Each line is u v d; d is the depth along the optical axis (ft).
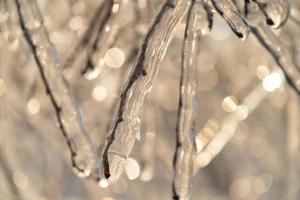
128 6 3.91
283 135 8.12
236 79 8.74
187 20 3.06
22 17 3.36
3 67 5.28
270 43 3.26
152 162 5.58
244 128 9.84
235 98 8.39
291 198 6.52
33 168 6.97
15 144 6.06
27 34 3.35
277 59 3.27
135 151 5.64
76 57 4.09
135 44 4.00
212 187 10.41
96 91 5.63
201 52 8.71
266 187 10.15
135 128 3.03
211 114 8.92
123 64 4.13
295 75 3.26
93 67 3.64
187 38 3.06
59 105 3.30
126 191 7.57
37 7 3.37
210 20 3.06
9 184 5.99
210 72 8.84
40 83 5.60
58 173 7.24
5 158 5.98
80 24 5.01
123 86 3.05
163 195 7.64
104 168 3.01
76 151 3.26
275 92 8.92
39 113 6.15
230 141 10.11
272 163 9.96
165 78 6.93
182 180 3.03
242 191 10.31
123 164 3.02
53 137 6.50
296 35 3.99
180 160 3.03
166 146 7.39
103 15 3.77
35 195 6.20
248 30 3.06
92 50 3.64
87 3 5.02
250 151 10.14
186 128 3.04
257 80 8.41
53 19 5.12
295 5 3.55
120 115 3.03
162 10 3.07
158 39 3.04
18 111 5.95
